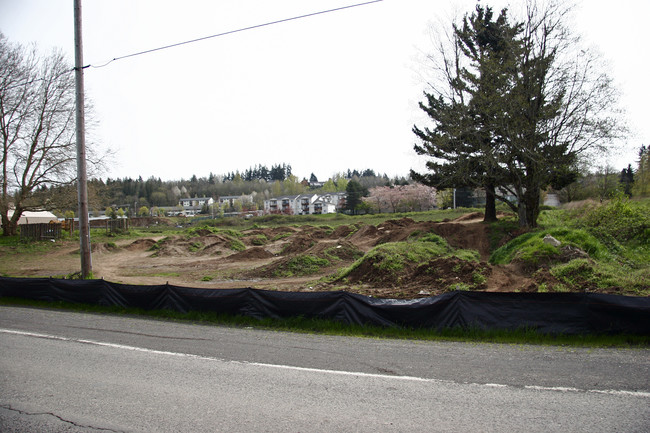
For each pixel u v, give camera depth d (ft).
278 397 17.19
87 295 40.32
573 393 16.81
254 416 15.42
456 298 27.45
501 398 16.52
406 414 15.28
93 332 29.66
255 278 61.93
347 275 50.96
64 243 119.85
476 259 61.52
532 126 66.28
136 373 20.62
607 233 53.52
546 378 18.60
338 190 547.08
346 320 29.48
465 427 14.15
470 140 74.23
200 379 19.58
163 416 15.58
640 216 54.80
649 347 23.06
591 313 25.14
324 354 23.22
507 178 73.82
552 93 65.41
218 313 33.58
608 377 18.51
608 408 15.35
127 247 117.60
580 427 13.96
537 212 74.74
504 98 66.80
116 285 38.73
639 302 24.56
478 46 83.10
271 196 553.23
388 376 19.40
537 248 47.65
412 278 45.42
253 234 147.13
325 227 156.56
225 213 431.43
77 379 19.88
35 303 42.19
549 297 25.98
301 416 15.33
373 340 26.22
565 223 68.28
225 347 25.20
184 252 105.09
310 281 54.90
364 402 16.46
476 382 18.34
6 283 45.37
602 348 23.22
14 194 120.16
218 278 63.10
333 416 15.26
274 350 24.32
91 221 247.91
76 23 46.16
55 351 24.82
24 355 24.04
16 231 123.95
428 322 27.73
